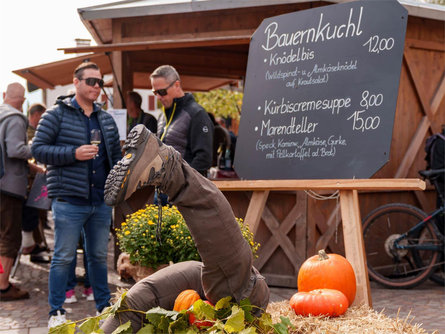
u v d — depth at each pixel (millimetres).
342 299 3221
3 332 4500
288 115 4508
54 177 4523
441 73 6844
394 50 4027
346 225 3756
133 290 2652
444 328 4293
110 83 10477
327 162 4148
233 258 2449
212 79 11320
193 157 5012
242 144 4746
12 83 5941
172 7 6895
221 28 7031
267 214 6020
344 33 4332
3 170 5461
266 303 2791
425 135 6691
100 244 4699
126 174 2176
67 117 4594
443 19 6629
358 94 4125
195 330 2520
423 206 6672
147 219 3965
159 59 9633
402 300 5285
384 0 4152
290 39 4672
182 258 3824
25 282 6441
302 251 5801
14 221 5668
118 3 7398
